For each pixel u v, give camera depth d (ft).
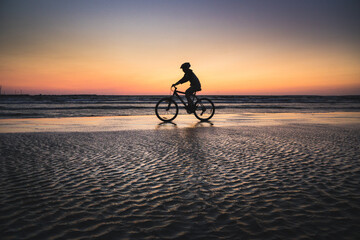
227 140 16.14
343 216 5.56
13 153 11.79
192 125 25.40
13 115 35.24
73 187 7.38
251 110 53.36
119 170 9.21
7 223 5.15
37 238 4.60
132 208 5.98
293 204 6.21
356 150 12.96
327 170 9.22
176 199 6.54
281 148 13.51
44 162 10.23
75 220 5.34
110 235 4.75
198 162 10.44
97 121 28.58
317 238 4.67
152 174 8.75
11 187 7.30
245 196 6.75
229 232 4.90
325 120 31.17
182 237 4.71
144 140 15.99
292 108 63.36
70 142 14.97
